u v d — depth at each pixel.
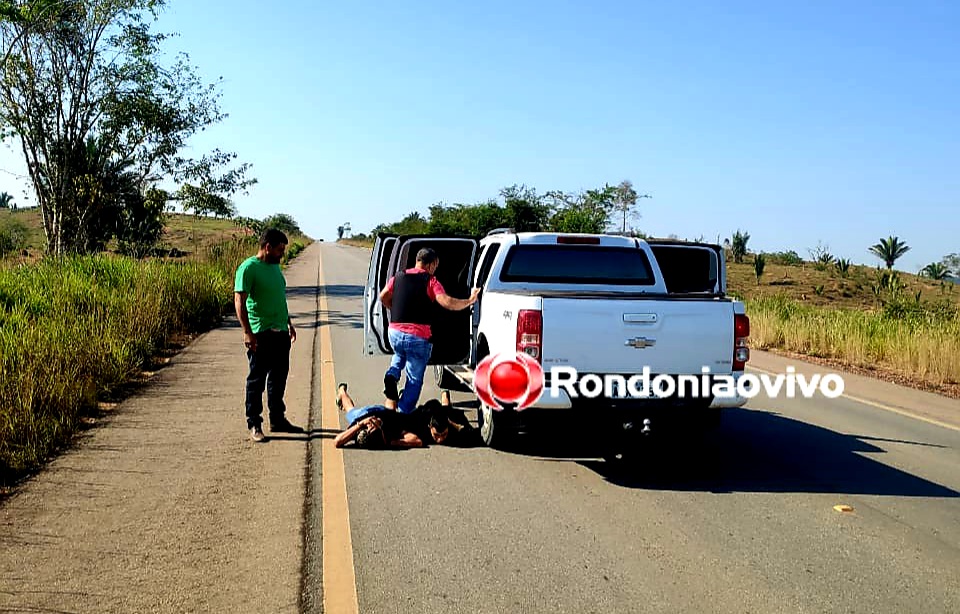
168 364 10.72
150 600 3.95
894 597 4.20
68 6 21.05
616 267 7.73
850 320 15.30
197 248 31.69
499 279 7.43
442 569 4.43
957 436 8.05
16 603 3.88
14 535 4.75
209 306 15.89
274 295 7.13
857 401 9.95
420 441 7.04
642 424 6.08
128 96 22.52
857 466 6.83
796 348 14.66
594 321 6.06
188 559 4.46
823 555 4.77
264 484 5.82
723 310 6.27
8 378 7.11
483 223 40.12
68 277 13.65
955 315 17.58
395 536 4.91
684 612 3.98
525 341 6.02
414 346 7.23
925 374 11.80
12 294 11.95
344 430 7.48
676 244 8.12
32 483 5.71
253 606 3.92
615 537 5.00
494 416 6.87
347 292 24.75
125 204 24.50
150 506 5.30
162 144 23.38
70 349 8.51
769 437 7.93
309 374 10.41
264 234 7.18
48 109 21.52
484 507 5.51
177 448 6.71
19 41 20.58
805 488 6.15
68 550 4.55
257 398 7.06
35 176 22.16
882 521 5.40
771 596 4.18
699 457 7.09
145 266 16.23
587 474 6.41
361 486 5.88
